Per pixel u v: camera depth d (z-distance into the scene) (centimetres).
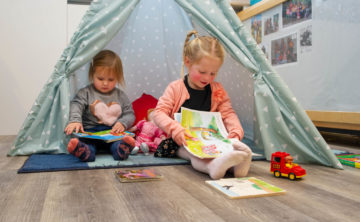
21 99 241
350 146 193
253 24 249
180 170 119
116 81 165
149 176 105
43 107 140
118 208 77
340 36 180
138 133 167
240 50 143
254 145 155
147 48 209
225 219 71
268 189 93
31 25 241
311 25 197
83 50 139
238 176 109
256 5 238
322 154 133
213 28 143
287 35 215
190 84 147
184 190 93
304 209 79
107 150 155
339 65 182
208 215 73
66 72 140
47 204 79
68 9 250
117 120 164
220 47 138
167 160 134
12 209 75
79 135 137
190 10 145
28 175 107
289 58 216
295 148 138
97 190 91
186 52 141
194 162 117
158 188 94
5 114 238
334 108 188
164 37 210
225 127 147
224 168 103
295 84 214
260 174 116
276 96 140
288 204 82
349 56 176
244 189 92
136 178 102
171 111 144
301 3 203
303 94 209
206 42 136
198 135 131
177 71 215
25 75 241
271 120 139
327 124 196
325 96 193
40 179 102
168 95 143
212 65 134
